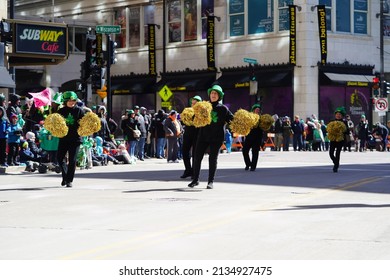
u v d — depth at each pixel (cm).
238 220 2408
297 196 3172
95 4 12144
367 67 10469
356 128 9338
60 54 6656
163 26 11094
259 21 10431
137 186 3688
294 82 10038
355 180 4034
